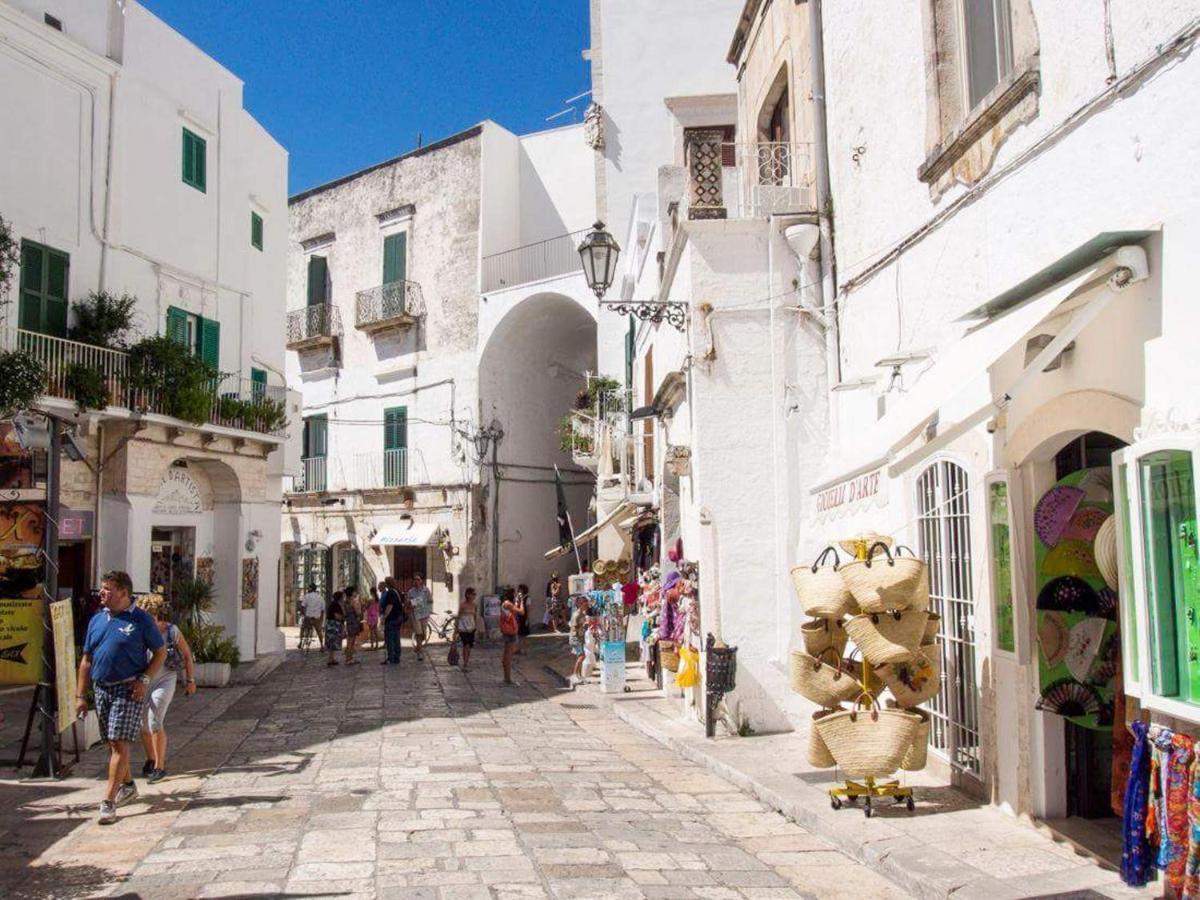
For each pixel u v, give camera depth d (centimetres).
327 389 3189
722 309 1116
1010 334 543
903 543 861
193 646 1633
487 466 2817
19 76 1540
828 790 765
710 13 2330
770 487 1102
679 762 969
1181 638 480
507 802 762
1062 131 604
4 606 866
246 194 2138
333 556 3119
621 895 534
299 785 825
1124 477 521
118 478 1653
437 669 1959
